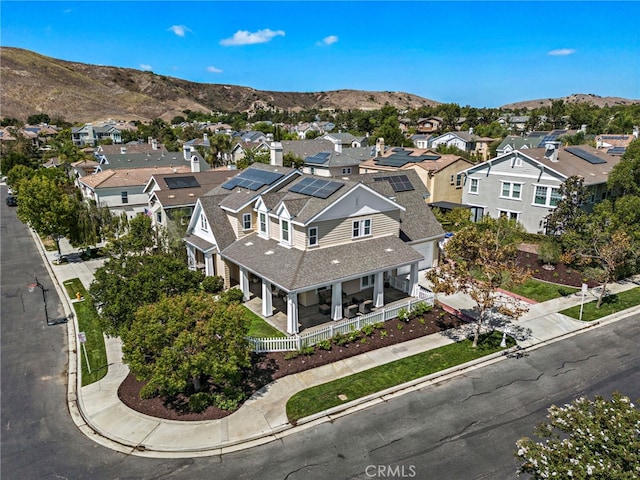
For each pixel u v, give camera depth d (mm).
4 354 21250
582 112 117500
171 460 14281
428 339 22188
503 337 21250
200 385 18078
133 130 149125
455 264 21500
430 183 44688
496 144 91312
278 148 35438
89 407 17000
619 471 8820
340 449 14617
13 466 14047
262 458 14281
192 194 38219
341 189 25219
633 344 21391
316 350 20719
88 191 49281
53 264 35844
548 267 31172
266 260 24547
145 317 16172
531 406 16734
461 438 15047
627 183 34781
